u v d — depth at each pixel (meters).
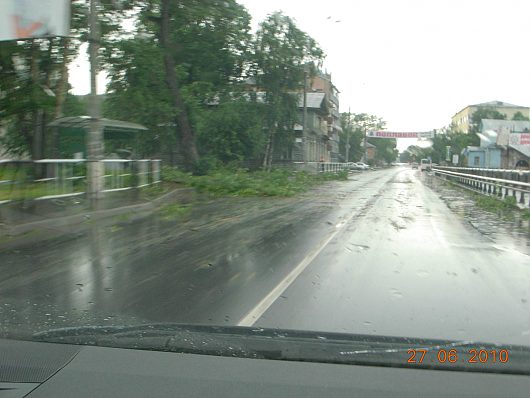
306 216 15.46
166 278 7.55
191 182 23.61
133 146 25.75
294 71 37.50
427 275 7.81
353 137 104.25
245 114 34.75
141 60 24.23
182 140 28.05
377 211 17.16
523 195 18.83
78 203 14.53
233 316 5.77
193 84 31.06
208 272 7.96
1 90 16.06
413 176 57.81
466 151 74.38
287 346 4.36
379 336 4.63
